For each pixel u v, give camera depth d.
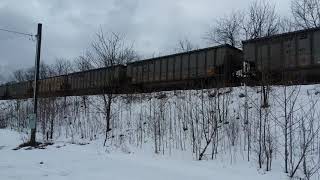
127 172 12.05
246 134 15.12
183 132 17.56
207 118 16.66
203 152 14.31
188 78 28.17
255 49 24.38
